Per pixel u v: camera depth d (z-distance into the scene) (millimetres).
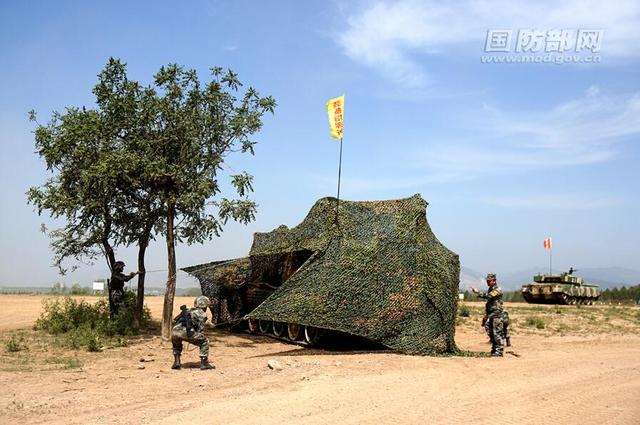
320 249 15836
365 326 14094
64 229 16891
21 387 9500
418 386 9914
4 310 24484
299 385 9781
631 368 12312
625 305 45156
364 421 7523
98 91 15906
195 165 15945
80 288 44656
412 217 16000
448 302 14828
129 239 17297
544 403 8789
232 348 15414
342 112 16625
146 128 16016
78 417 7578
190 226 15898
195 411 7914
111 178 14914
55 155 15539
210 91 16062
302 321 13984
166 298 15695
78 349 13992
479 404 8656
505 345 16766
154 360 12789
